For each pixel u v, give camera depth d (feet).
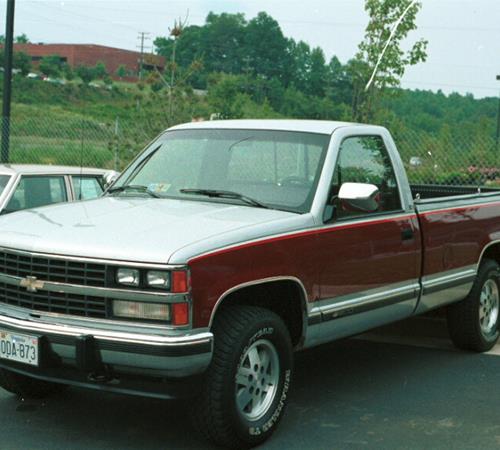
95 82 238.48
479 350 24.16
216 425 15.08
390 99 48.29
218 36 301.63
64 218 16.53
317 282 17.11
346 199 17.33
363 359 23.22
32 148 50.96
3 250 15.79
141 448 15.75
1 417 17.35
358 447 16.08
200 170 18.84
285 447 15.97
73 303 14.93
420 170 40.11
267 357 16.22
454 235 22.08
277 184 17.99
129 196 18.78
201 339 14.35
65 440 16.10
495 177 39.55
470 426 17.51
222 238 15.08
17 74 241.35
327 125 19.25
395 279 19.67
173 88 47.26
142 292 14.34
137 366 14.32
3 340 15.49
